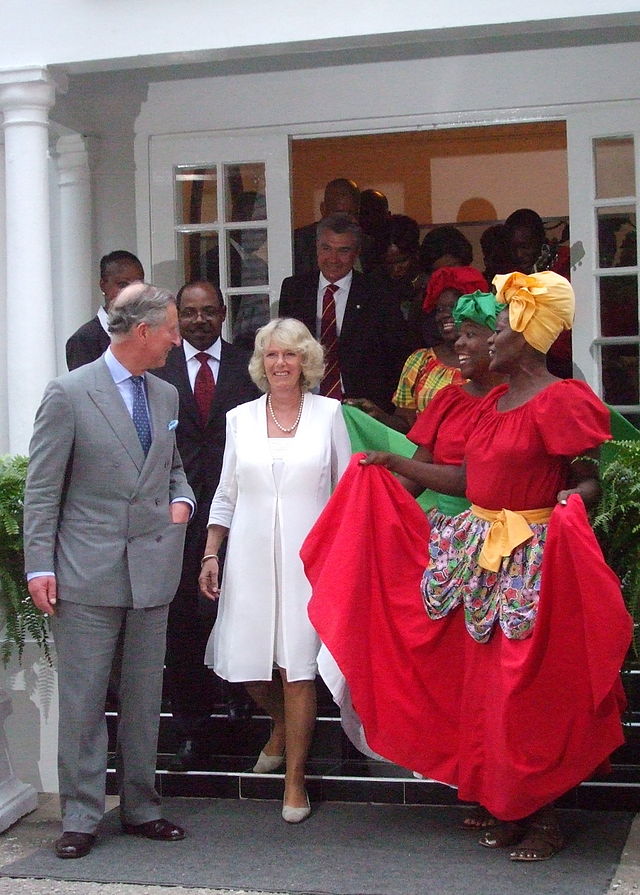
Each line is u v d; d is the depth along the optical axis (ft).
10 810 16.76
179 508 15.96
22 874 14.79
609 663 13.71
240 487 16.67
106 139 26.04
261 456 16.52
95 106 25.94
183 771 17.54
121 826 16.34
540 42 23.49
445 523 15.81
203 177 25.34
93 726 15.47
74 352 19.47
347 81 24.47
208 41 19.33
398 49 24.18
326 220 21.38
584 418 14.29
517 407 14.78
